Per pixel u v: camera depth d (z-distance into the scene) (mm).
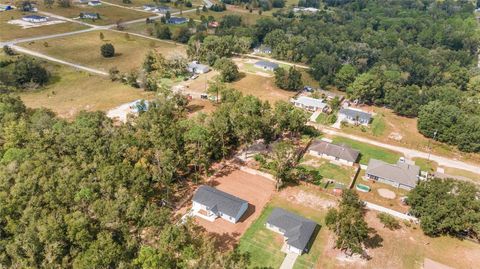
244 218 78625
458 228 71875
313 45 188625
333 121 124875
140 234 66000
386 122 127250
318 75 165250
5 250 63188
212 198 79750
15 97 114250
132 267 58719
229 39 190875
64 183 71562
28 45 183500
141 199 70875
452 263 69688
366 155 106188
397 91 135000
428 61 178000
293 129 108250
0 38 190250
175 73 160875
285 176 89312
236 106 108625
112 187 72562
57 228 61750
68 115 120438
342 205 75812
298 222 74312
